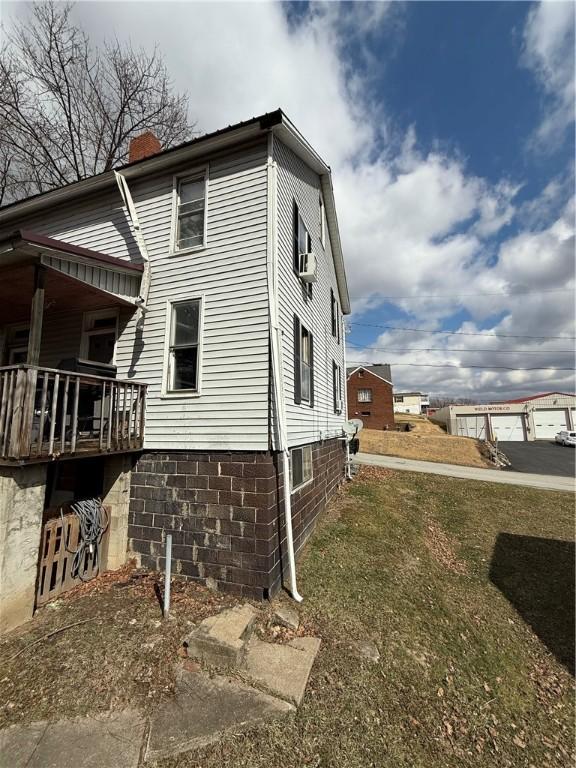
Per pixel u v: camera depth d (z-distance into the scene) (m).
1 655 3.31
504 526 8.71
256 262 5.46
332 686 3.19
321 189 9.73
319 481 8.17
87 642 3.51
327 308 10.55
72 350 6.82
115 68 12.49
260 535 4.71
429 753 2.74
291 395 6.02
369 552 6.29
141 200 6.61
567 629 4.79
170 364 5.84
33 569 3.95
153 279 6.18
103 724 2.63
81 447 4.59
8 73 10.78
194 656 3.34
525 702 3.55
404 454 20.77
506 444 31.06
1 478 3.83
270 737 2.61
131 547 5.45
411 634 4.20
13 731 2.56
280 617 4.10
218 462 5.16
